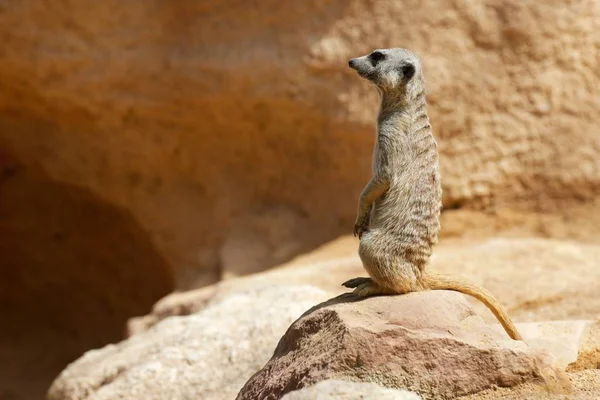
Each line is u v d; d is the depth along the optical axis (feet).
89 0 57.67
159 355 34.58
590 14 57.57
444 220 56.34
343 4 56.39
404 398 21.22
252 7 57.36
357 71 25.38
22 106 61.77
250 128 59.67
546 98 57.00
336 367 22.79
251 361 33.47
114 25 58.49
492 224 55.93
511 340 23.81
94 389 35.14
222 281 55.72
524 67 57.21
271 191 60.29
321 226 58.59
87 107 60.23
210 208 61.11
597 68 57.41
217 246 60.18
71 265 69.72
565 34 57.21
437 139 56.54
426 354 22.70
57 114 61.67
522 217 55.93
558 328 31.55
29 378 66.95
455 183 56.44
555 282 42.75
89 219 67.62
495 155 56.80
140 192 62.59
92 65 58.95
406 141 24.62
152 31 58.65
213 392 32.55
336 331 23.61
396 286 24.70
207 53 58.03
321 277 47.88
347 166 57.77
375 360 22.70
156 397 32.86
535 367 22.54
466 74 56.80
